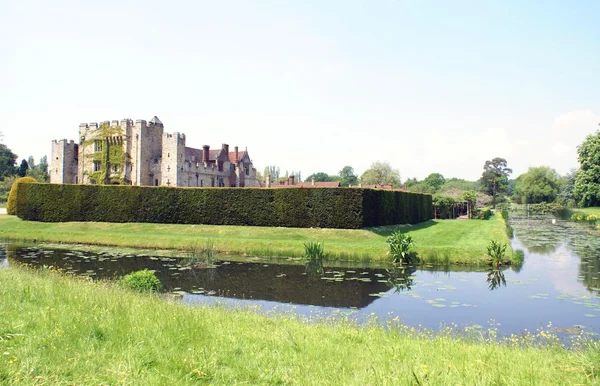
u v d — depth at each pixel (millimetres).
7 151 95500
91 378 5727
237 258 26812
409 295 17422
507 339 10875
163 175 58812
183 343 7629
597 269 23344
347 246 27109
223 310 12000
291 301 16516
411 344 8773
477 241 30750
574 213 72375
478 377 6160
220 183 67938
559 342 10656
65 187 42062
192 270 22703
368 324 11555
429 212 60281
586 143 73500
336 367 6723
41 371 5875
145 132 59438
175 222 38938
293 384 6023
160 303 11070
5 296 9898
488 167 125375
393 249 25094
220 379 6125
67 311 8922
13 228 39156
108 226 38719
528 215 88812
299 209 34844
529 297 16938
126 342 7391
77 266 23156
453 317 14219
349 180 148750
